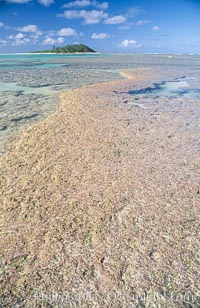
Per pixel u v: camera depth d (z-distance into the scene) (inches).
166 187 233.6
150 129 383.6
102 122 406.9
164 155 298.2
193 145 330.0
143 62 2041.1
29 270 156.3
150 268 155.7
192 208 205.8
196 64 1878.7
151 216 196.5
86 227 187.2
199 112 494.6
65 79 933.2
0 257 165.3
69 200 216.4
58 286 146.9
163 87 794.2
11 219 197.8
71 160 283.6
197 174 257.8
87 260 161.6
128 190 228.5
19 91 697.0
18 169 269.9
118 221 192.1
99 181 242.8
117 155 295.3
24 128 394.9
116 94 645.3
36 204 213.3
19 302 139.9
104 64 1781.5
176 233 181.0
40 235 181.2
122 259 161.8
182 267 156.1
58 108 507.2
